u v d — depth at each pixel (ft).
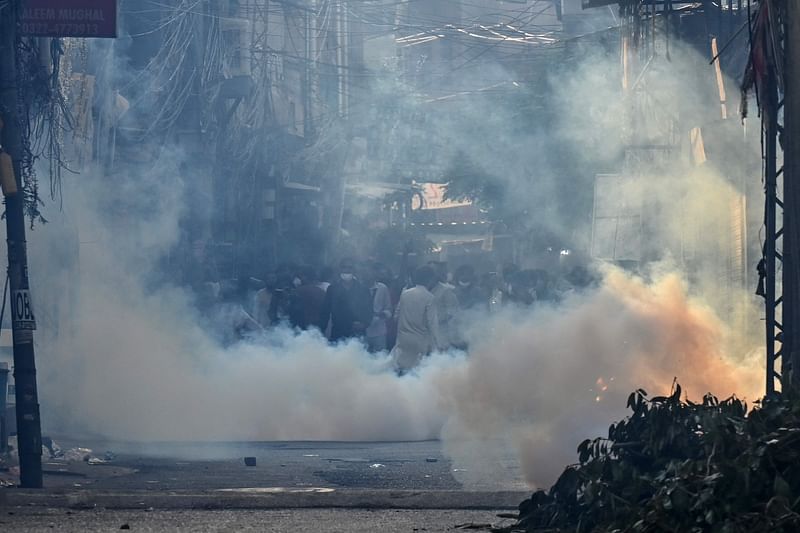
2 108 130.11
